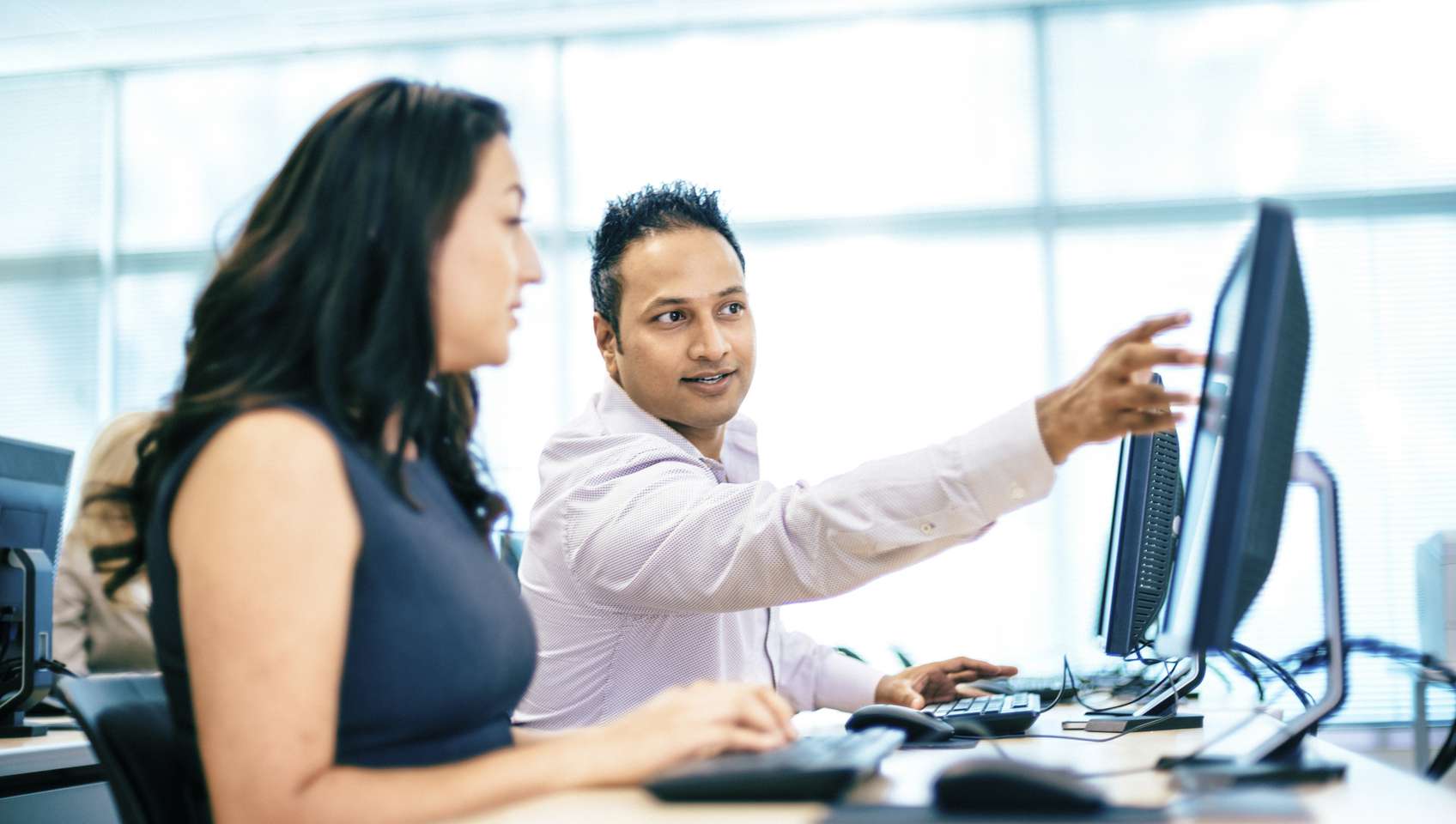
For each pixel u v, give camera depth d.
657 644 1.75
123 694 1.02
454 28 5.15
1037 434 1.14
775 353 4.97
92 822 1.71
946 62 5.05
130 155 5.51
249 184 5.43
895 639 4.69
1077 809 0.69
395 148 0.98
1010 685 2.09
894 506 1.22
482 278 1.01
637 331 1.83
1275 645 4.52
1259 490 0.94
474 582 0.97
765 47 5.14
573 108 5.20
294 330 0.94
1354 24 4.86
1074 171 4.94
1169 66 4.93
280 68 5.45
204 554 0.82
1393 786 0.87
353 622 0.90
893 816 0.70
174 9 4.94
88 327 5.45
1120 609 1.61
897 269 4.97
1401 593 4.56
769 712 0.91
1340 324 4.75
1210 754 1.09
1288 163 4.84
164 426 0.92
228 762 0.79
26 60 5.44
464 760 0.91
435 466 1.12
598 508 1.54
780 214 5.05
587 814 0.72
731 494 1.42
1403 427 4.68
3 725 1.84
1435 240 4.76
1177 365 1.04
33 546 2.02
